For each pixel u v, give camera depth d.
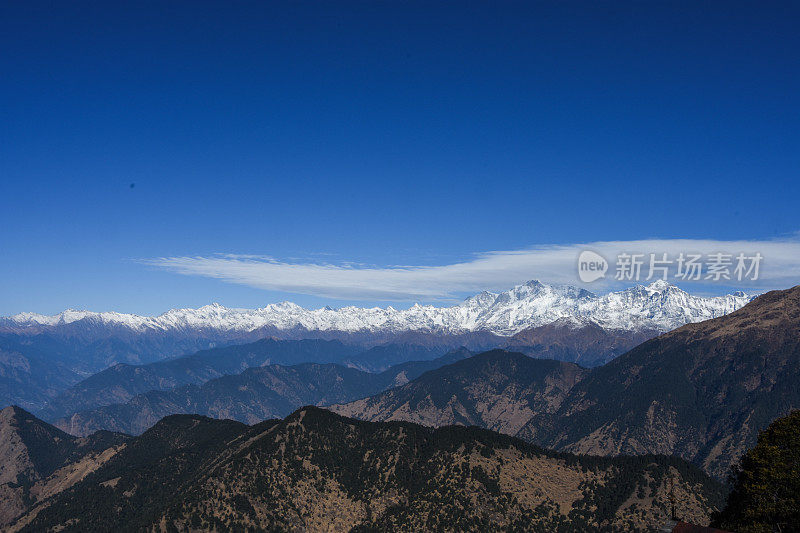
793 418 125.12
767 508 117.00
